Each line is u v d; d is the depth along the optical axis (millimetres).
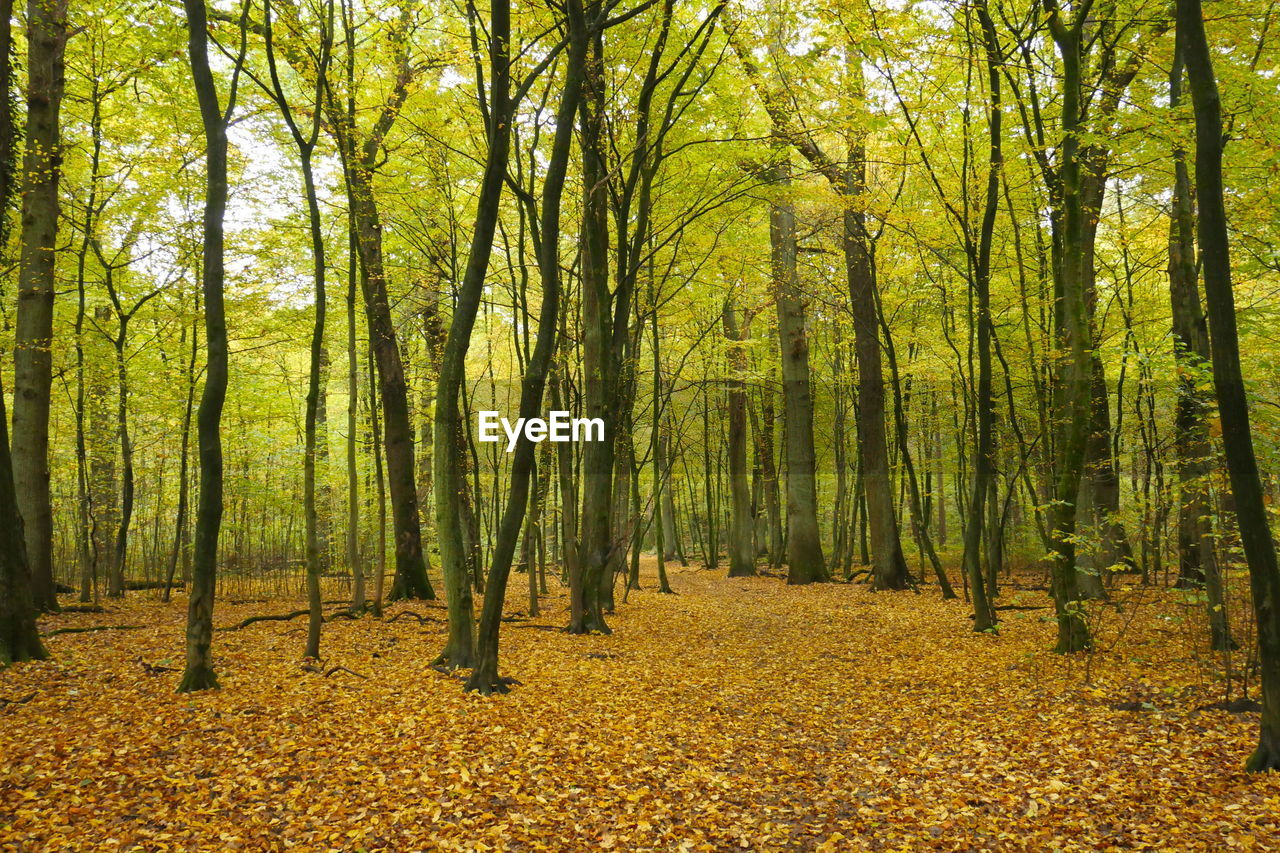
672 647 12258
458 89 12570
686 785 6117
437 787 5707
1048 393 14828
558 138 8242
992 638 11906
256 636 11609
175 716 6910
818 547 22469
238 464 19750
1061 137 8969
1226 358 5336
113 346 16359
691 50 12734
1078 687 8336
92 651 9844
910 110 11688
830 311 22812
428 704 7758
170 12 12211
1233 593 8633
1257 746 5633
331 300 17609
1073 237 9570
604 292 13375
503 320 22344
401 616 13859
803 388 22297
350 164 12039
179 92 14094
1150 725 6738
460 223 16359
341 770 5922
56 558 21906
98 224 14203
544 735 6977
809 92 12891
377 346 16734
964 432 18016
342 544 25078
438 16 13852
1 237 11750
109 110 14781
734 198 13531
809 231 20703
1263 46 8930
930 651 11352
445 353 9344
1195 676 8211
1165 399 13719
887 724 7770
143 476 21250
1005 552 24109
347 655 10211
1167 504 10125
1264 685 5539
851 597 18469
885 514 19859
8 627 8977
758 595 19609
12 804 5074
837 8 10578
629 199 12578
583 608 13352
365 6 11633
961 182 11773
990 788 5797
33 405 12781
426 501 25109
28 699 7402
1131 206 13586
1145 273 14781
